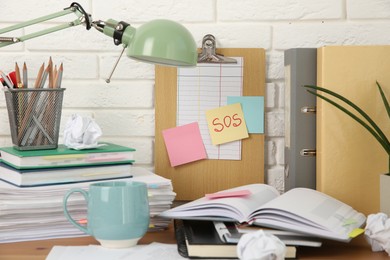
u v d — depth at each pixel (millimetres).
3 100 1514
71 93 1516
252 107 1482
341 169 1310
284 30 1508
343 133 1308
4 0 1511
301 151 1361
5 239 1158
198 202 1163
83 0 1514
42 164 1192
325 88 1308
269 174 1513
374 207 1308
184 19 1509
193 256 1029
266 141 1511
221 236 1044
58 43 1517
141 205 1102
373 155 1305
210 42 1480
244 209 1101
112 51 1516
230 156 1481
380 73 1306
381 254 1079
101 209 1081
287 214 1056
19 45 1514
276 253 936
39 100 1300
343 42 1509
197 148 1481
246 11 1506
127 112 1516
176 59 1158
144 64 1510
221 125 1480
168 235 1229
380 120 1307
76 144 1282
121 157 1268
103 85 1516
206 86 1482
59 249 1084
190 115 1485
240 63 1482
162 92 1486
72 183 1216
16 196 1148
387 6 1503
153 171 1519
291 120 1368
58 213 1184
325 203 1160
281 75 1508
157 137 1487
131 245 1112
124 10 1513
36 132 1298
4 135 1516
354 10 1505
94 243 1154
